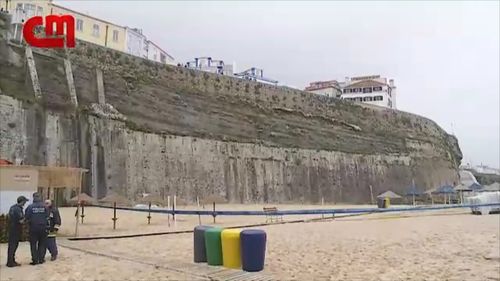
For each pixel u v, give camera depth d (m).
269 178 67.31
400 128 91.44
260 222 31.05
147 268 11.77
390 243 17.95
